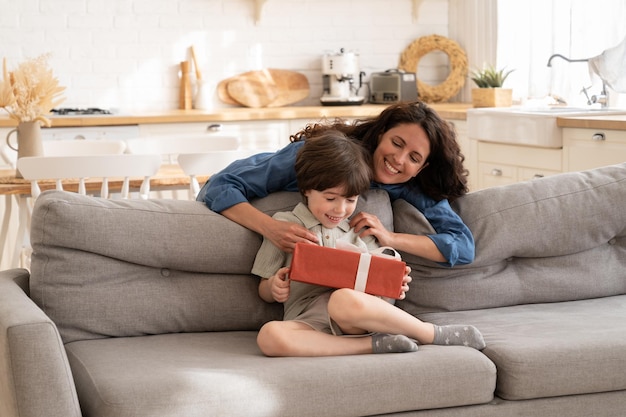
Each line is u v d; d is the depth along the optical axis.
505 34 5.57
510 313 2.59
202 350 2.22
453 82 5.98
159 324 2.40
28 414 1.85
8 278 2.42
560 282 2.73
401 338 2.18
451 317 2.57
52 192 2.39
